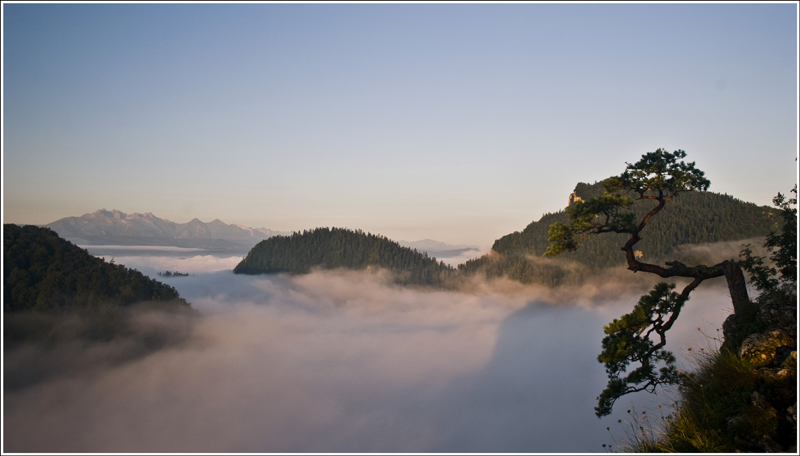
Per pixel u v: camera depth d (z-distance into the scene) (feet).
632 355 45.34
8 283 450.71
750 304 39.81
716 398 29.40
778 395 27.25
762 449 25.34
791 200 42.70
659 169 51.67
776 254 43.83
